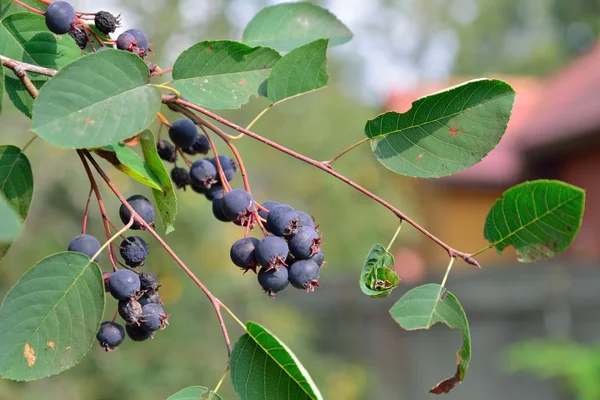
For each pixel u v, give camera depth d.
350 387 9.74
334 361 10.46
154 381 6.16
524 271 9.86
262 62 1.49
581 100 10.38
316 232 1.40
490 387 10.08
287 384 1.32
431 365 10.72
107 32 1.50
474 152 1.44
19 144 5.48
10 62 1.36
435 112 1.45
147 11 8.73
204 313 6.87
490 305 10.05
